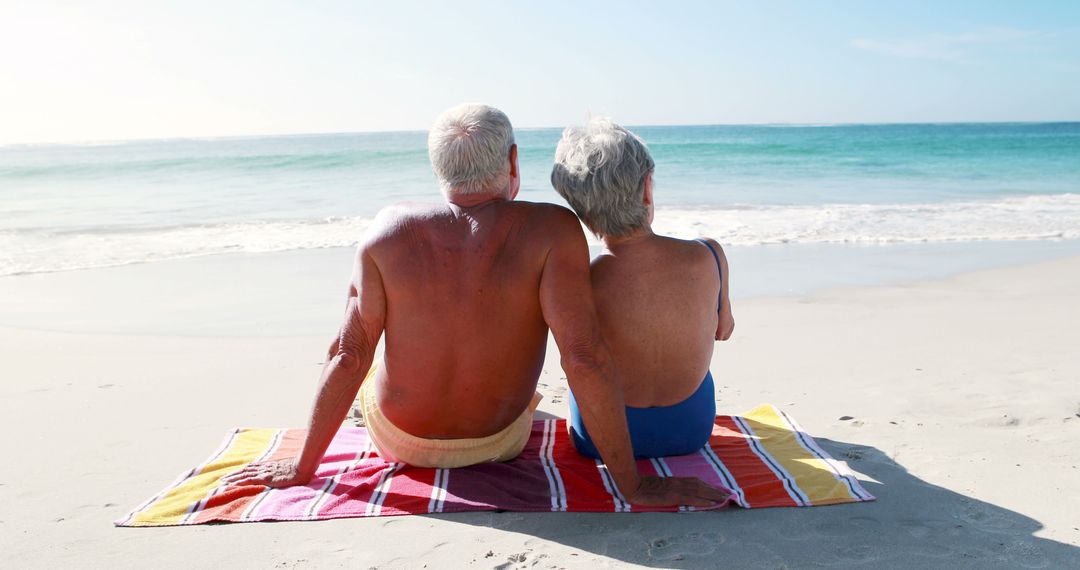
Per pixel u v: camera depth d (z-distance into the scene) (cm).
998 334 558
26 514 287
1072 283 755
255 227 1260
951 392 425
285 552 252
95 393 449
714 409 332
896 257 916
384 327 284
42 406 425
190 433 381
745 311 648
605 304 302
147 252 999
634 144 292
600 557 246
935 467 319
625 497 282
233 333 597
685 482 286
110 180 2386
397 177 2397
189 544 258
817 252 957
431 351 278
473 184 277
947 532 260
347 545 256
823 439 357
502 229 274
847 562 240
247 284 792
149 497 304
